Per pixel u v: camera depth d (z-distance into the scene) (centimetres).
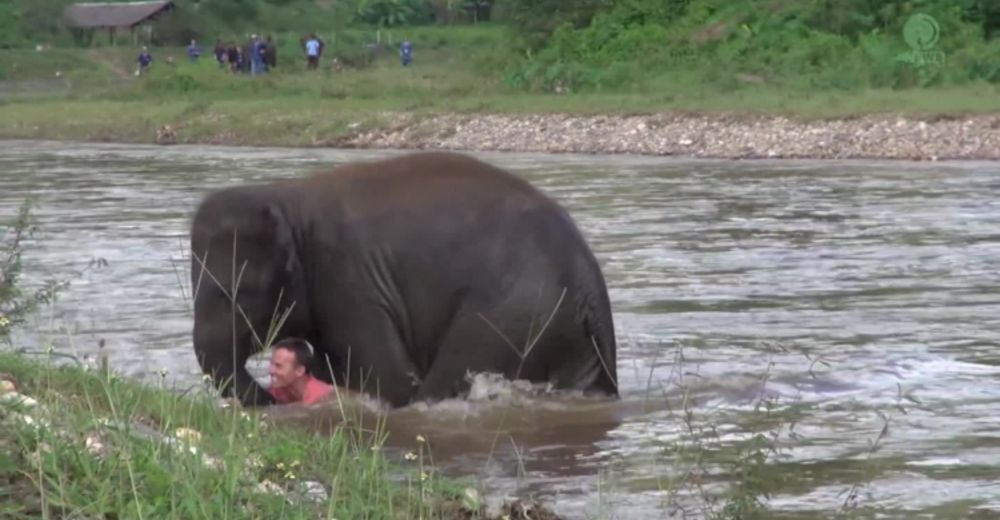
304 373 1064
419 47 8275
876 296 1456
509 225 1047
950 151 3127
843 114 3403
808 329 1293
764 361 1163
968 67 4031
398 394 1047
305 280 1067
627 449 924
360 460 796
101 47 8719
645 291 1490
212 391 998
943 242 1845
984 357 1175
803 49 4284
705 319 1339
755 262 1688
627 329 1296
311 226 1069
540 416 1010
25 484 635
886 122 3316
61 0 9188
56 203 2469
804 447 908
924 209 2209
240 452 722
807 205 2288
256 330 1071
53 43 8806
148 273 1606
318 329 1075
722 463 865
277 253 1065
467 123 3872
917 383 1088
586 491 824
